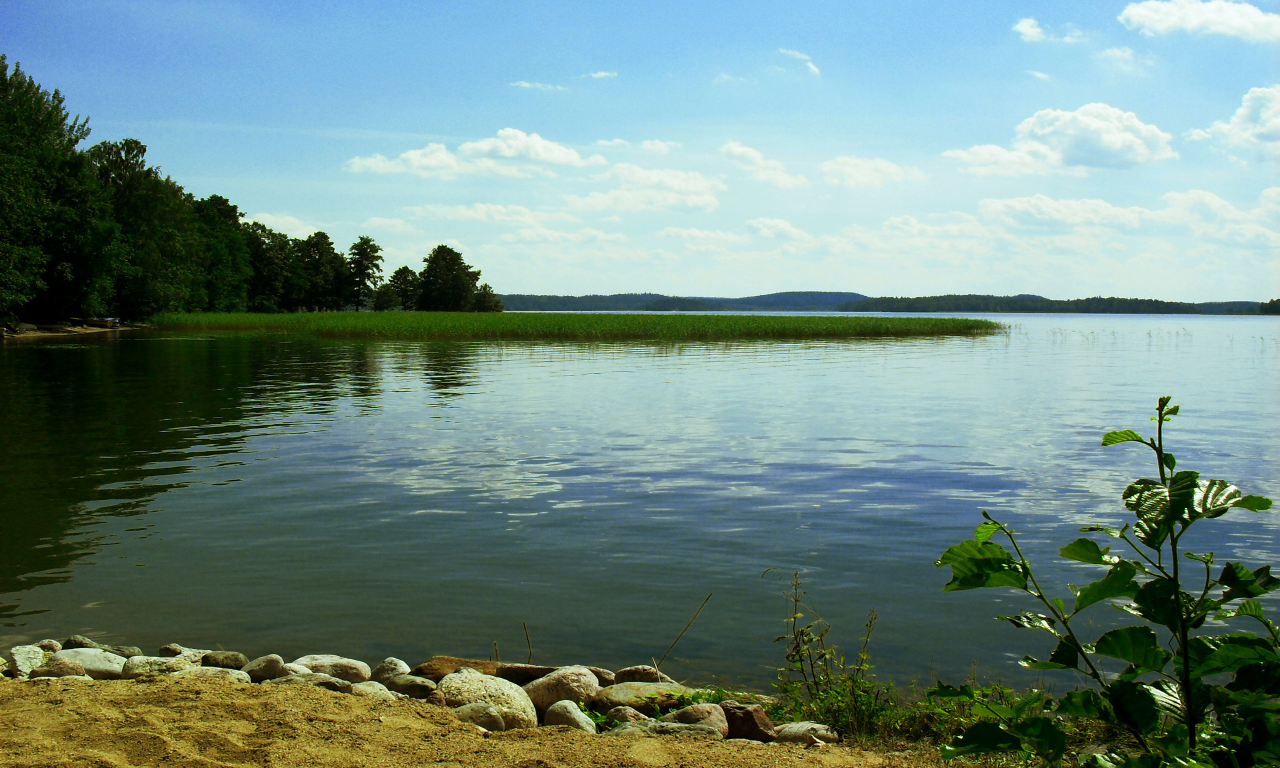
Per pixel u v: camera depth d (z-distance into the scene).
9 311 51.81
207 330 63.62
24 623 6.31
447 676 5.02
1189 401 20.23
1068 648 2.33
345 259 129.00
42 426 15.65
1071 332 74.38
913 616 6.43
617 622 6.38
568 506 9.73
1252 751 2.19
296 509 9.58
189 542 8.28
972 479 11.16
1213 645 2.23
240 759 3.65
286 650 5.91
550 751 3.81
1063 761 3.69
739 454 12.93
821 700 4.90
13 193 48.00
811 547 8.17
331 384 23.78
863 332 59.00
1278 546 8.24
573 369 29.28
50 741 3.81
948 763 3.76
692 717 4.43
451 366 30.55
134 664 5.29
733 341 50.34
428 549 8.09
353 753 3.76
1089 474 11.47
